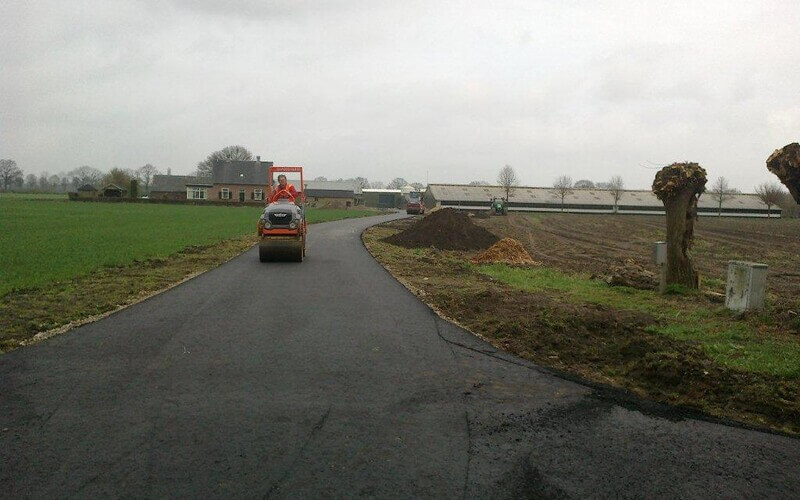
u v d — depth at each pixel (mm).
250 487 4254
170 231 31344
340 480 4395
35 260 17328
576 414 5957
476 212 76188
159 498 4074
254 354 7762
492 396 6418
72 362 7246
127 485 4250
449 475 4539
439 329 9508
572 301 12398
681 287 13570
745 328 9531
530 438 5316
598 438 5367
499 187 91562
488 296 12305
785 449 5250
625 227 52094
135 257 18844
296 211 19172
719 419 5938
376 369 7262
